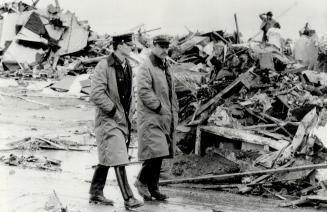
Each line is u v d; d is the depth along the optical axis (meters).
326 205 6.71
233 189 7.83
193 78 10.49
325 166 5.34
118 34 5.78
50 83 29.14
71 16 40.62
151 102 6.12
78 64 33.81
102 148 5.74
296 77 15.79
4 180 6.64
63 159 9.65
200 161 8.53
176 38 29.84
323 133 8.65
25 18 39.03
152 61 6.26
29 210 5.00
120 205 5.87
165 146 6.20
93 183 5.85
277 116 10.64
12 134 12.38
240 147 9.06
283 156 8.27
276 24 16.61
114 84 5.77
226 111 9.90
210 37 28.41
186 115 9.83
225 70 10.75
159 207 5.80
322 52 21.14
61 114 18.33
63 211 5.00
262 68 11.21
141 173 6.38
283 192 7.57
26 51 36.97
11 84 29.09
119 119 5.79
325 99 12.61
